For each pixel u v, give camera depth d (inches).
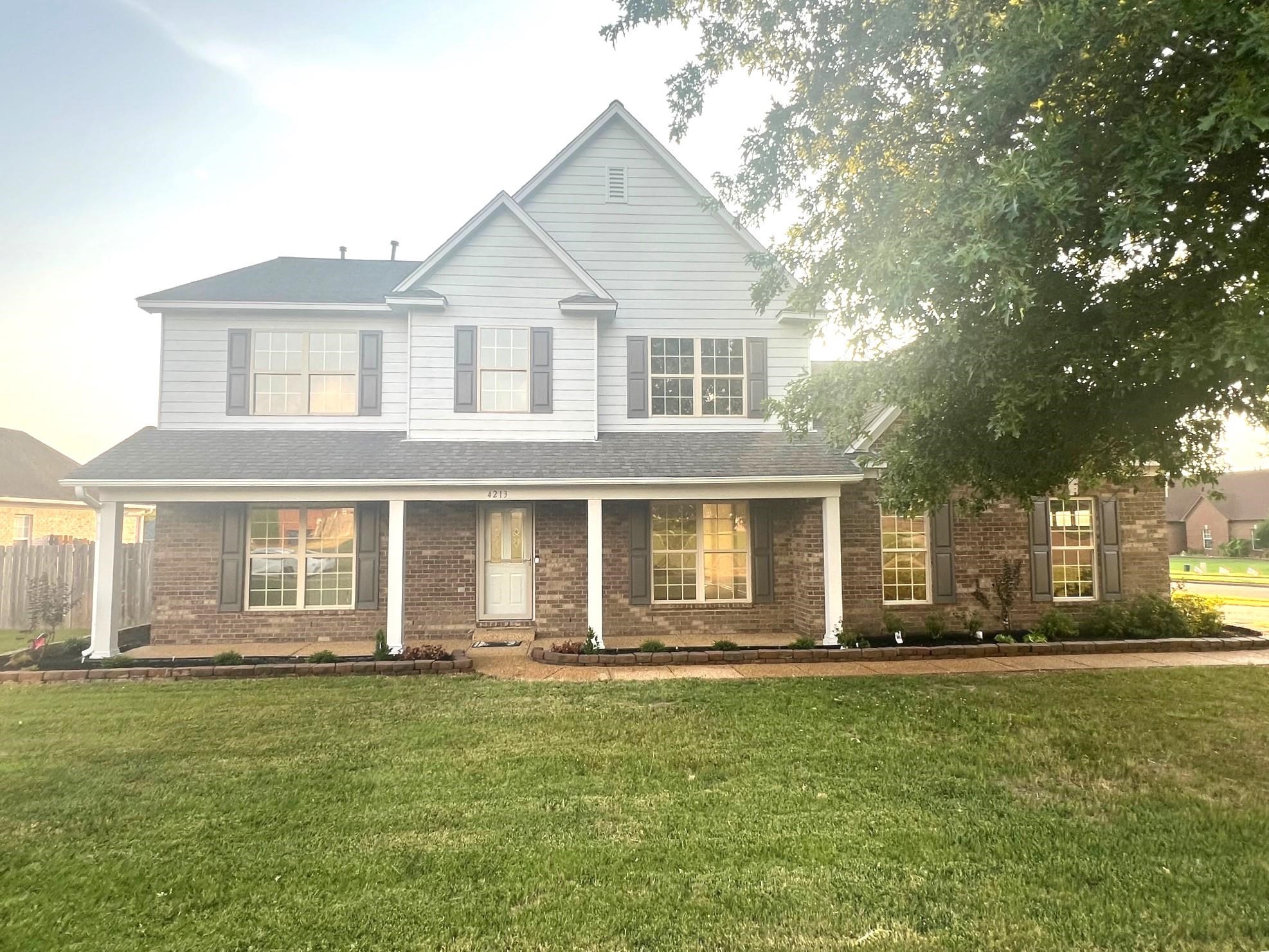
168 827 173.6
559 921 130.6
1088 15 169.0
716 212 481.4
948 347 232.8
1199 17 155.3
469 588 474.6
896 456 299.7
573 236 504.4
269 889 143.1
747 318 508.4
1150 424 233.5
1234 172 180.9
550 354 476.1
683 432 496.7
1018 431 210.5
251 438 456.4
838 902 136.5
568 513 484.4
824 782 203.0
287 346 479.2
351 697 305.6
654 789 198.1
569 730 255.9
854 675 353.1
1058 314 219.0
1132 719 267.4
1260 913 132.6
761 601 486.6
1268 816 177.6
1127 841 163.5
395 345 486.3
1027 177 174.9
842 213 267.1
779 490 434.6
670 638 466.6
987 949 120.5
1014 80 185.0
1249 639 422.0
